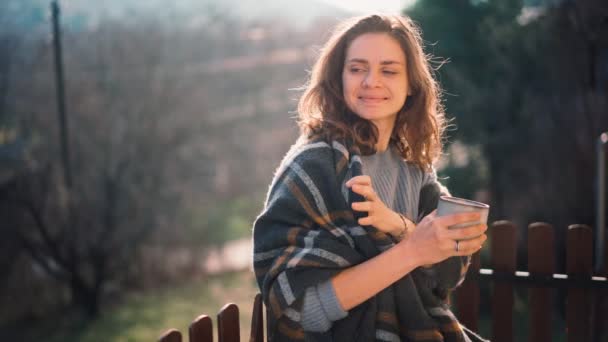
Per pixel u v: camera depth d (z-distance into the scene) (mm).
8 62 12828
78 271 11539
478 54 11617
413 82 1650
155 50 14562
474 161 11383
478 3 11805
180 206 13805
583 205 8070
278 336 1513
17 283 11445
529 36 10148
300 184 1458
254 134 19219
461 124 11102
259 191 18781
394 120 1745
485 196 11266
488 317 8367
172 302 11781
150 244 13016
